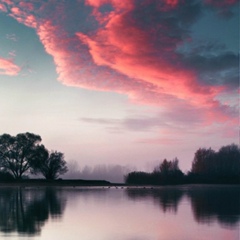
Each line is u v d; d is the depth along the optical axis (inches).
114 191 1975.9
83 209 896.9
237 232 538.9
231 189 2420.0
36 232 540.4
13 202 1133.7
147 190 2158.0
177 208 921.5
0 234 522.9
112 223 636.1
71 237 501.7
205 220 676.1
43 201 1173.7
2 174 3444.9
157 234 524.1
